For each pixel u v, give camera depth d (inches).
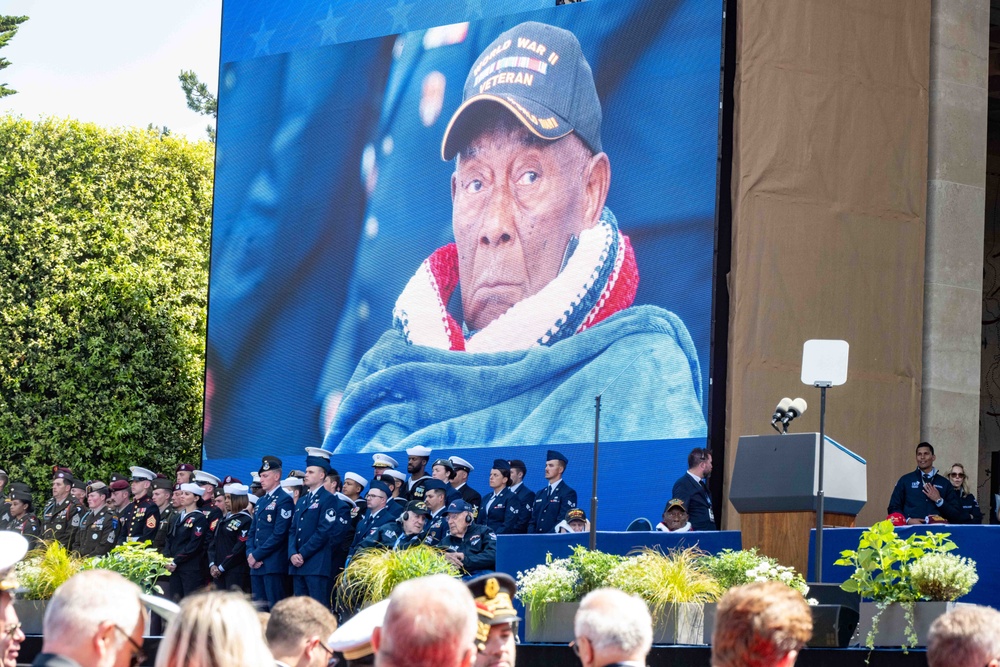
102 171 3892.7
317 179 2541.8
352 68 2511.1
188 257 3917.3
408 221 2388.0
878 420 2053.4
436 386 2308.1
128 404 3631.9
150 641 1354.6
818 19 2073.1
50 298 3681.1
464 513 1657.2
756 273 2001.7
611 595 642.2
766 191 2017.7
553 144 2194.9
